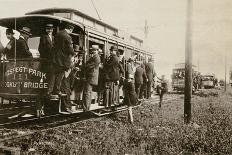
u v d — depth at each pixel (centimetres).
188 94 1032
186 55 1042
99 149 643
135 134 801
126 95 1039
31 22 968
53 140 721
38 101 894
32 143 673
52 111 980
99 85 1170
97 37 1125
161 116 1159
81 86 1033
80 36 1041
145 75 1527
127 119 1084
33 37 1016
